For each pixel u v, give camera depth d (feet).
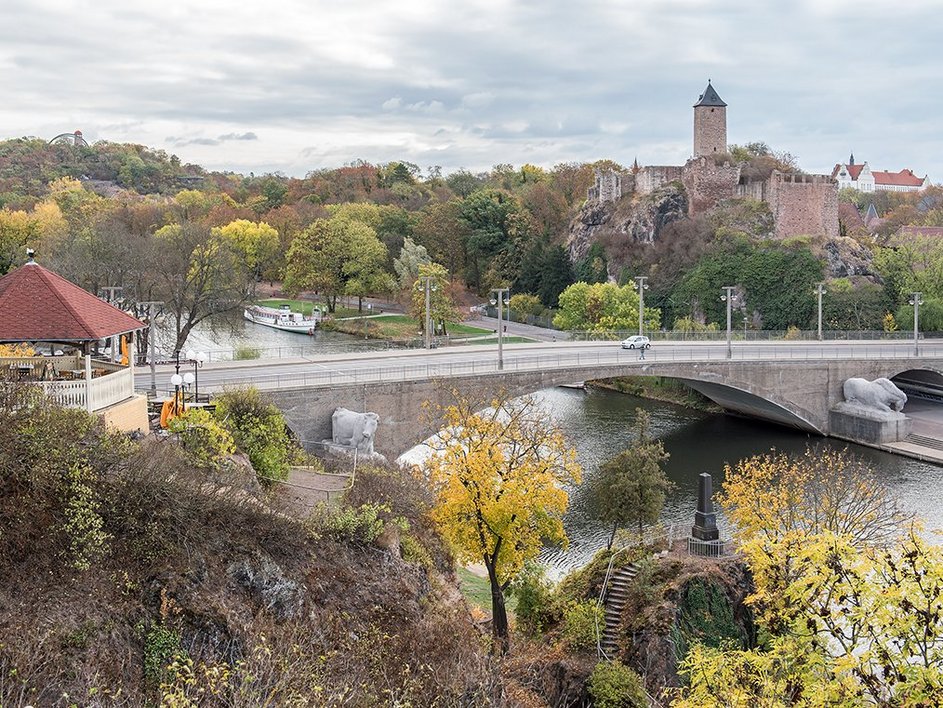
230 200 631.15
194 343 327.26
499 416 225.97
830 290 374.63
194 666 64.90
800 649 69.92
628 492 141.38
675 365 250.37
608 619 127.54
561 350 276.21
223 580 73.46
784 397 263.29
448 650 82.07
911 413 278.67
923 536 166.09
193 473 81.41
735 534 134.00
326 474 131.23
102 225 295.69
